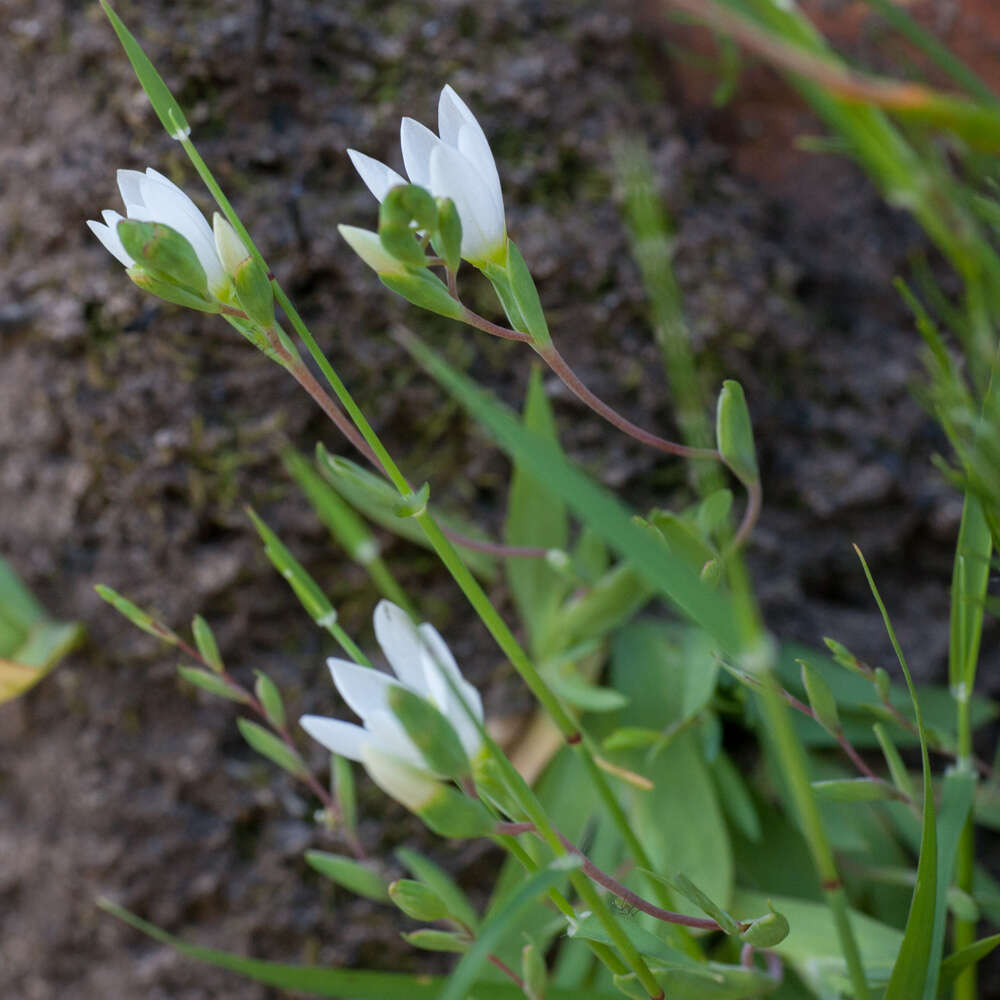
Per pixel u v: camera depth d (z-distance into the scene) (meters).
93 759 0.56
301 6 0.52
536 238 0.54
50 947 0.58
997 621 0.55
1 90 0.55
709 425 0.55
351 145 0.53
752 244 0.58
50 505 0.56
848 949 0.39
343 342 0.53
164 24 0.51
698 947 0.42
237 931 0.54
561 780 0.50
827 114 0.41
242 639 0.54
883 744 0.42
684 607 0.38
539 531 0.51
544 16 0.56
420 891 0.41
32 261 0.54
